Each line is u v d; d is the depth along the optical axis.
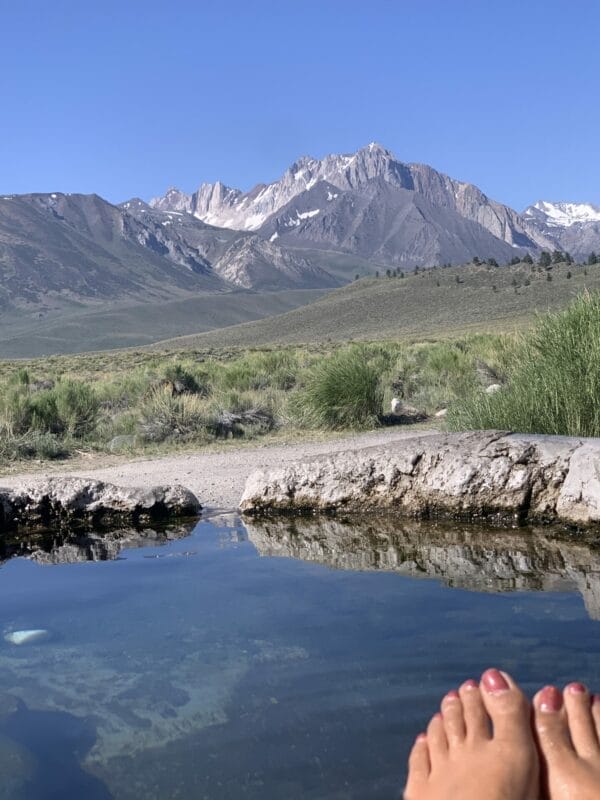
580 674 3.01
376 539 5.82
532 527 6.08
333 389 14.34
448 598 4.08
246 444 12.83
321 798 2.24
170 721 2.73
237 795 2.26
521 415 8.50
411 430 13.25
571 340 8.59
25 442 12.69
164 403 14.67
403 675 3.06
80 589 4.62
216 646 3.45
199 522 6.86
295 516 6.91
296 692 2.92
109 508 7.01
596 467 5.79
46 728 2.71
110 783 2.35
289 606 4.03
